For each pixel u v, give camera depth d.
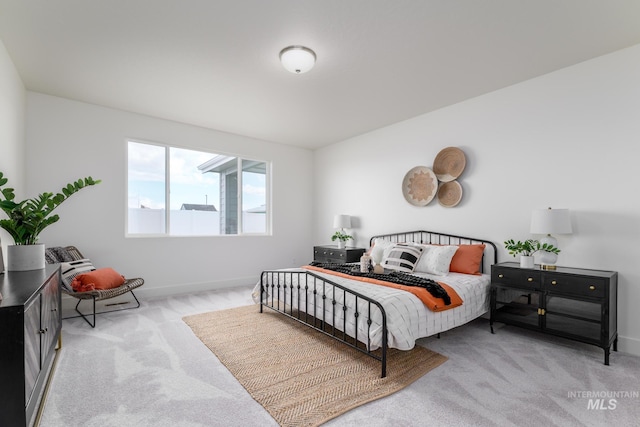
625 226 2.55
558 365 2.27
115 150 3.93
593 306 2.38
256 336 2.80
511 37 2.38
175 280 4.41
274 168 5.49
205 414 1.68
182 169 4.61
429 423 1.61
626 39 2.41
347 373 2.12
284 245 5.60
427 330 2.34
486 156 3.45
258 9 2.06
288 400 1.80
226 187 5.06
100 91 3.40
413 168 4.16
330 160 5.63
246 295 4.33
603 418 1.65
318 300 2.79
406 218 4.30
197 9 2.06
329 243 5.63
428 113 4.02
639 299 2.48
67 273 3.12
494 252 3.36
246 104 3.75
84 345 2.58
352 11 2.08
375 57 2.67
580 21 2.18
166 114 4.11
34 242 2.29
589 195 2.73
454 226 3.75
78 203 3.70
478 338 2.82
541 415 1.67
